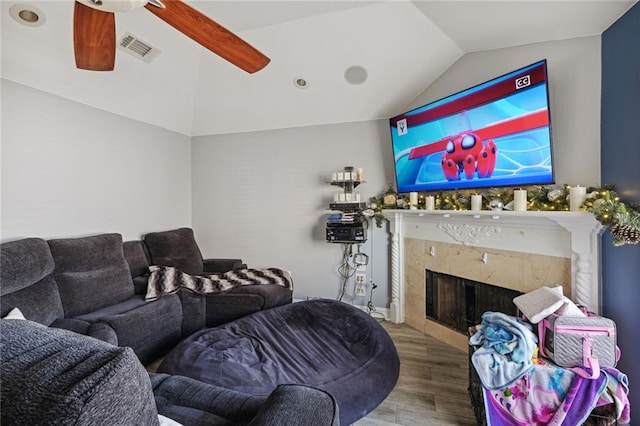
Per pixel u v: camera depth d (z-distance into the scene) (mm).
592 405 1453
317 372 1878
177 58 2832
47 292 2121
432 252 3006
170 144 3840
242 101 3490
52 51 2273
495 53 2500
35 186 2438
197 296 2801
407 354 2639
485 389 1636
